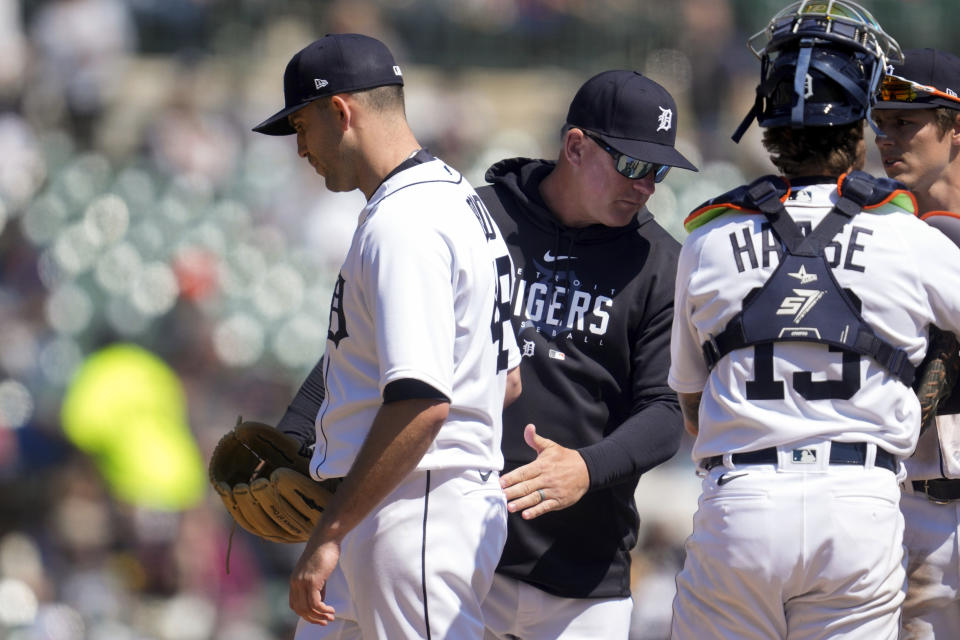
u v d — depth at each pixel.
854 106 11.00
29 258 41.16
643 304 14.00
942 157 13.45
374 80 11.62
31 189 42.88
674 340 11.84
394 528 11.05
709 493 11.11
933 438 13.08
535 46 53.50
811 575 10.70
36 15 48.41
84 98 47.25
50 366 38.34
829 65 10.96
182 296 40.25
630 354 14.06
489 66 53.25
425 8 52.97
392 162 11.66
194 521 33.16
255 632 33.25
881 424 10.79
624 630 14.40
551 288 14.03
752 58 51.50
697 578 11.27
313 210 43.97
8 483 34.81
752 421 10.82
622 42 53.00
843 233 10.88
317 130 11.77
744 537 10.74
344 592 11.55
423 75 51.94
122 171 43.75
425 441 10.63
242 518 12.44
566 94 52.56
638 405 13.95
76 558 32.12
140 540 32.53
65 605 31.48
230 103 47.94
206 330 39.88
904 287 10.78
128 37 50.12
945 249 10.98
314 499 11.88
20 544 32.31
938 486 13.21
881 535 10.70
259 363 40.16
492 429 11.59
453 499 11.19
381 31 52.19
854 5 11.38
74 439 32.91
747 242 11.05
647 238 14.20
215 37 51.44
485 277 11.38
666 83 51.81
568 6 53.28
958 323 10.98
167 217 42.38
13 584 31.27
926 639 13.55
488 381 11.48
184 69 50.25
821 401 10.73
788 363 10.77
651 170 13.60
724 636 11.10
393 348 10.63
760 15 52.06
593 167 13.68
